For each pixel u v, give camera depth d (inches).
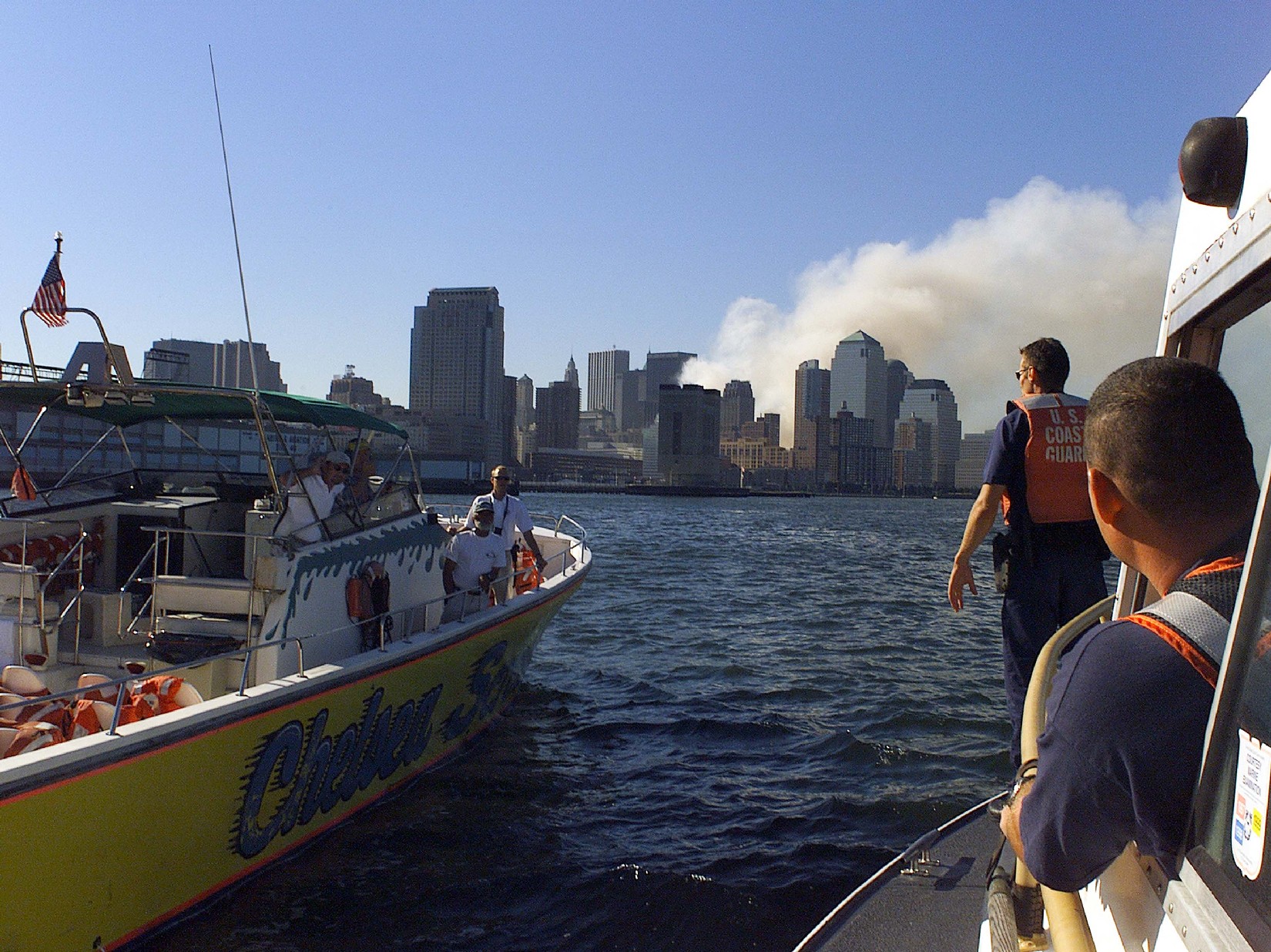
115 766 181.6
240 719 209.8
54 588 257.3
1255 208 54.2
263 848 232.8
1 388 254.2
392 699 269.1
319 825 255.3
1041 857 56.6
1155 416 54.1
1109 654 53.0
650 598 757.3
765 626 624.4
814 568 1064.8
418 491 332.2
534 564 431.8
